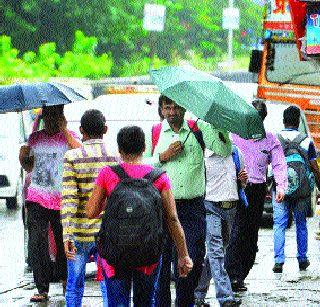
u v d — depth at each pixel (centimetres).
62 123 2339
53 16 13050
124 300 1673
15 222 4416
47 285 2425
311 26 3688
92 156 2008
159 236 1625
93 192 1709
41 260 2395
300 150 2909
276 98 5272
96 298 2495
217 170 2309
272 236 3897
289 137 2922
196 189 2019
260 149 2616
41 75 11550
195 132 2036
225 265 2602
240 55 18500
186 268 1730
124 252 1608
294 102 5234
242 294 2561
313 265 3078
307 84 5222
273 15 5259
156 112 3472
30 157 2348
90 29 13538
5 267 3039
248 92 4622
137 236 1600
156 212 1627
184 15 17338
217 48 17825
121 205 1606
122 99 3544
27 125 5091
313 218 4562
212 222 2302
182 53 16400
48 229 2378
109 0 13812
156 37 15638
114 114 3462
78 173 2002
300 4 3966
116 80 11919
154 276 1673
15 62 11475
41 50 12156
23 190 3023
